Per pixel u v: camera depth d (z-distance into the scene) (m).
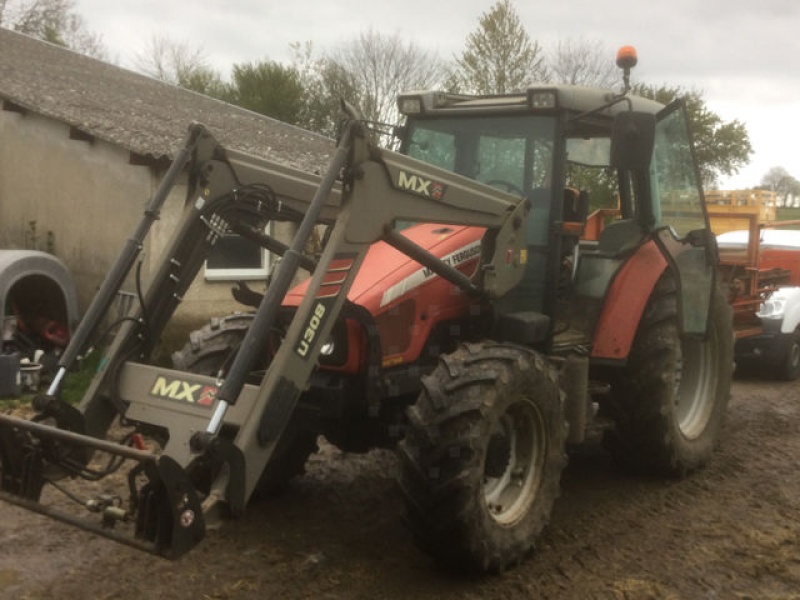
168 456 3.14
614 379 5.41
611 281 5.19
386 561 4.33
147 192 10.14
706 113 28.03
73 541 4.47
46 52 15.36
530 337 4.61
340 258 3.76
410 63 33.09
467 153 5.21
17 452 3.49
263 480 5.07
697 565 4.35
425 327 4.46
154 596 3.89
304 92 32.19
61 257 11.18
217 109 15.54
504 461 4.24
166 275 4.12
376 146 3.85
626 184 5.73
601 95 5.02
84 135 10.62
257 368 4.48
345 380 4.25
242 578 4.10
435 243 4.60
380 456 6.11
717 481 5.70
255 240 4.53
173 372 3.76
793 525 4.91
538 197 4.94
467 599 3.93
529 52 25.80
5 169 11.78
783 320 9.12
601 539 4.67
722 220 10.40
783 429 7.16
